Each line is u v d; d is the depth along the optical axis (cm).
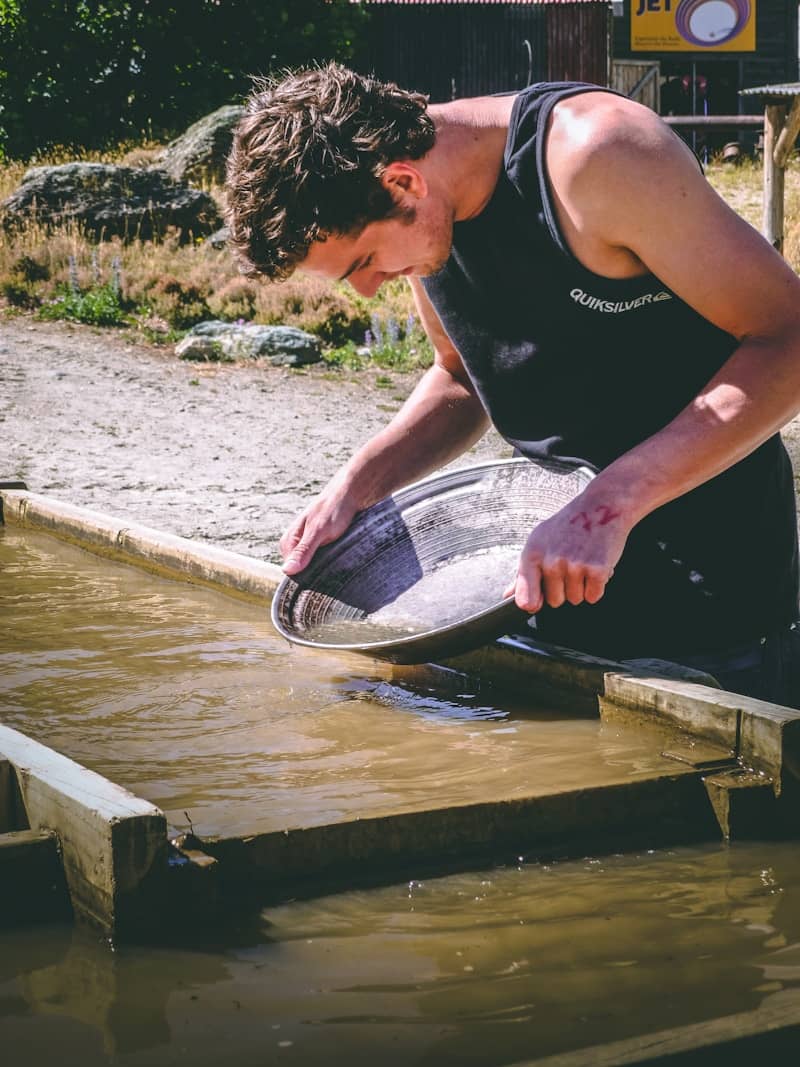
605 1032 143
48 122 1892
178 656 307
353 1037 142
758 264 226
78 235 1329
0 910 176
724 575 268
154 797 203
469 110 242
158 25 1919
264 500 653
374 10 2102
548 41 2120
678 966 159
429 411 309
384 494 310
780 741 210
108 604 367
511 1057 138
